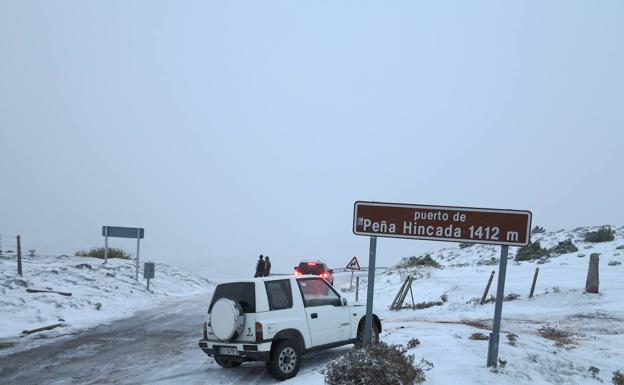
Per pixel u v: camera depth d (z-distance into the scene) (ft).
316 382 30.83
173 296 90.89
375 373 26.50
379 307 72.08
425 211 30.42
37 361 39.78
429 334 41.93
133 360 40.06
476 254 143.95
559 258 104.83
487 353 33.96
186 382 33.47
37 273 75.82
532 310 61.05
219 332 32.86
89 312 63.57
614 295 64.49
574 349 40.55
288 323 33.71
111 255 121.80
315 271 101.45
